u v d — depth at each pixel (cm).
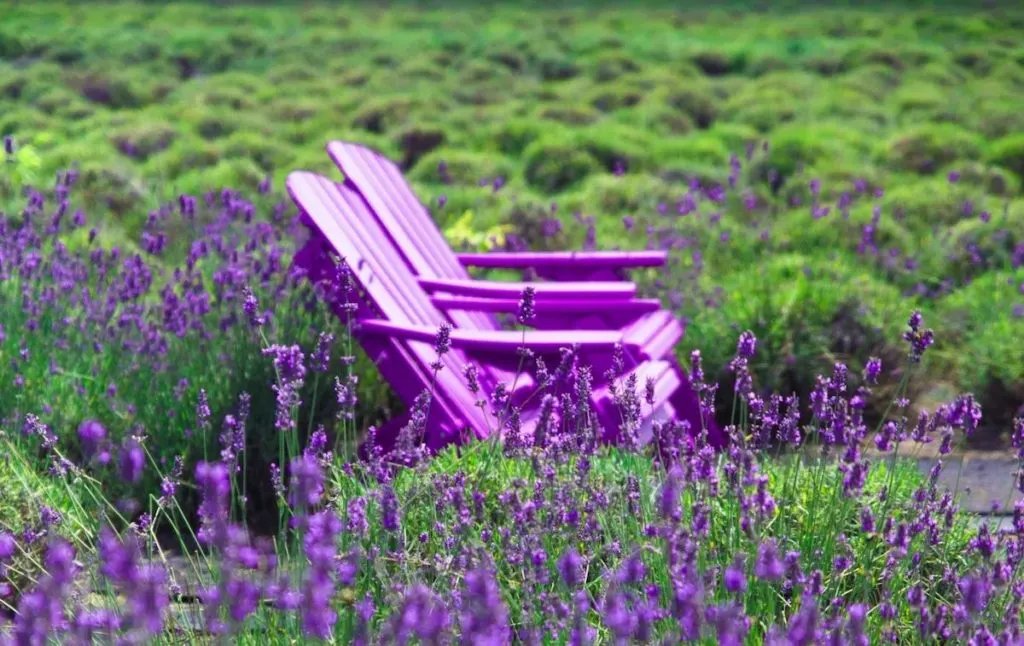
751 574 483
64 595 411
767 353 1114
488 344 735
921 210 1877
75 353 859
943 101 3503
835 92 3678
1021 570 507
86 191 1830
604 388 750
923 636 459
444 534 507
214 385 836
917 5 7731
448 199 1961
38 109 3453
